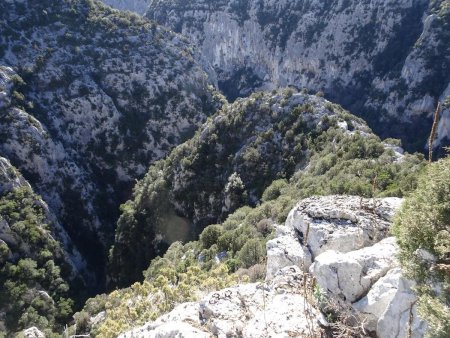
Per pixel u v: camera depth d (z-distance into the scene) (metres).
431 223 7.81
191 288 16.20
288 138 54.75
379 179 30.33
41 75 81.62
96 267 70.50
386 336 8.02
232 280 15.92
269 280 12.05
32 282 51.44
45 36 87.75
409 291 7.96
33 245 56.38
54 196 71.50
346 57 122.94
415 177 23.97
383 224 12.70
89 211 75.12
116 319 17.70
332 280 9.41
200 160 61.69
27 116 72.44
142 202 65.31
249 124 60.72
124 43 95.12
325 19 128.75
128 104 89.94
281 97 61.62
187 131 93.50
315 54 130.38
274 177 52.47
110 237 75.25
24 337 37.09
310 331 8.47
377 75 113.38
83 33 92.25
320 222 13.63
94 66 89.38
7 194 59.75
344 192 28.34
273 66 143.38
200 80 100.94
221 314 10.11
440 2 104.12
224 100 103.69
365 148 43.31
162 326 10.31
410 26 111.25
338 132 50.56
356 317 8.74
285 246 13.70
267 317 9.43
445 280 7.27
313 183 39.06
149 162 88.62
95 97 85.00
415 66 100.19
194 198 59.69
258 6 146.00
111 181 84.12
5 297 48.16
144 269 59.09
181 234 59.41
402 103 101.88
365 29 119.69
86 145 83.44
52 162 73.19
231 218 42.00
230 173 57.19
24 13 88.12
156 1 177.12
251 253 23.31
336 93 125.62
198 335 9.30
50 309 49.16
